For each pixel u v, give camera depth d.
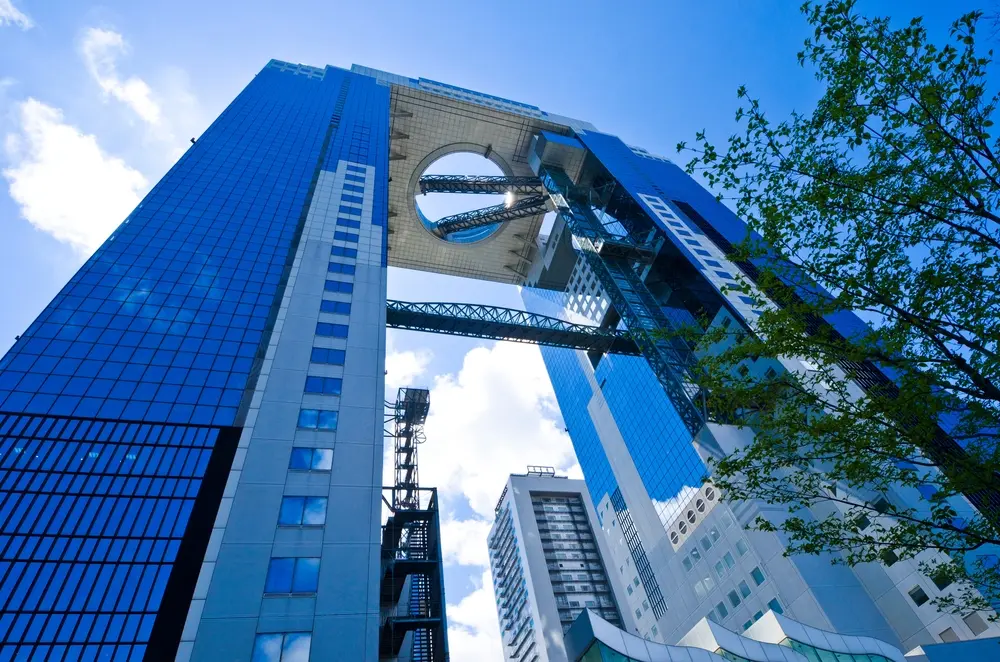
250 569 24.56
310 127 74.56
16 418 29.20
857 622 48.41
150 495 27.41
